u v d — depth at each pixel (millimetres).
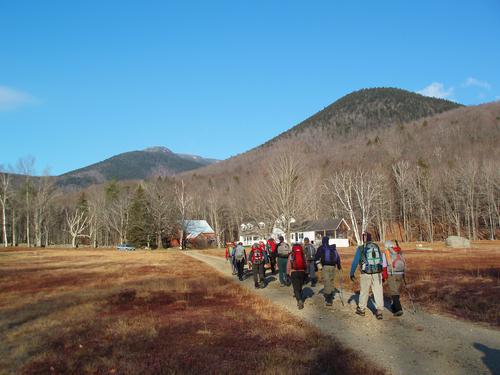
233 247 24953
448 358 7500
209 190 112750
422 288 15297
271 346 8492
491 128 128375
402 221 100812
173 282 20453
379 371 6781
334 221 75125
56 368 7496
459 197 83375
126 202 95000
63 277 24906
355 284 17281
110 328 10367
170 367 7312
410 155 117125
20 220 93562
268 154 150125
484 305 11758
